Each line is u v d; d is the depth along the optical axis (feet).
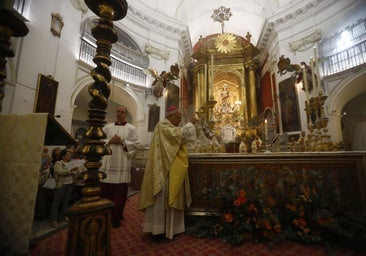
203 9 50.31
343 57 27.61
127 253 7.19
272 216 8.40
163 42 39.91
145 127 34.91
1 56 5.81
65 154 14.90
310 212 8.73
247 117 45.32
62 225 11.27
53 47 21.68
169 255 7.06
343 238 7.73
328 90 28.07
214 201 9.53
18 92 17.37
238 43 50.24
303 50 32.27
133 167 28.50
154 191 8.24
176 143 8.91
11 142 6.07
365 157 9.25
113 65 33.09
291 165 9.74
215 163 10.36
